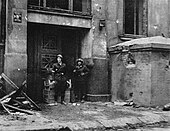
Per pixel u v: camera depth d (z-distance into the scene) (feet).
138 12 54.54
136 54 44.21
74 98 47.52
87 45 48.67
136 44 43.98
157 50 42.37
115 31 50.60
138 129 30.37
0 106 35.50
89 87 47.98
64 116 33.58
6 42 41.04
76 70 47.37
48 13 44.60
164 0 55.62
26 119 31.14
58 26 46.60
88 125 29.81
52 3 46.57
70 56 49.96
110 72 49.32
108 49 49.39
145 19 54.39
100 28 48.83
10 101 36.96
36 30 47.06
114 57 48.49
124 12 52.70
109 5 50.24
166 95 42.91
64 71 45.57
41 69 47.37
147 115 35.22
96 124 30.30
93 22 48.34
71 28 48.19
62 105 42.73
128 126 31.24
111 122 31.22
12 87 39.78
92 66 47.73
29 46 46.62
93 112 36.60
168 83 43.19
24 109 36.78
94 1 48.62
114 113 36.22
